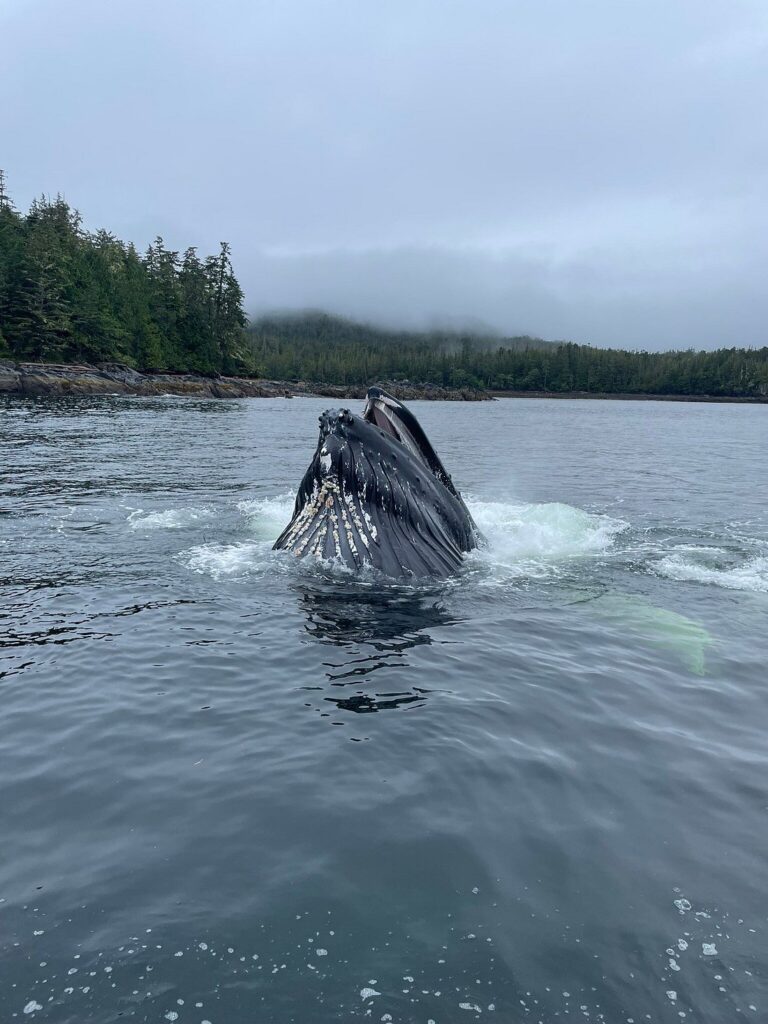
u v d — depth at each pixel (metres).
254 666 7.35
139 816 4.86
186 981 3.49
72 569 10.43
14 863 4.35
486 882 4.29
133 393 80.94
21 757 5.59
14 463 21.78
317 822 4.83
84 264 98.56
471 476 24.47
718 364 195.88
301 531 11.12
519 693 6.96
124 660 7.39
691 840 4.75
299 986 3.49
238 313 120.69
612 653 8.08
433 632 8.51
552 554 12.54
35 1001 3.35
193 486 18.56
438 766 5.58
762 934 3.90
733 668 7.77
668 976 3.61
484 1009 3.39
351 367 197.12
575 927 3.93
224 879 4.25
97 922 3.87
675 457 33.28
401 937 3.83
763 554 12.95
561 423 65.88
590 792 5.30
